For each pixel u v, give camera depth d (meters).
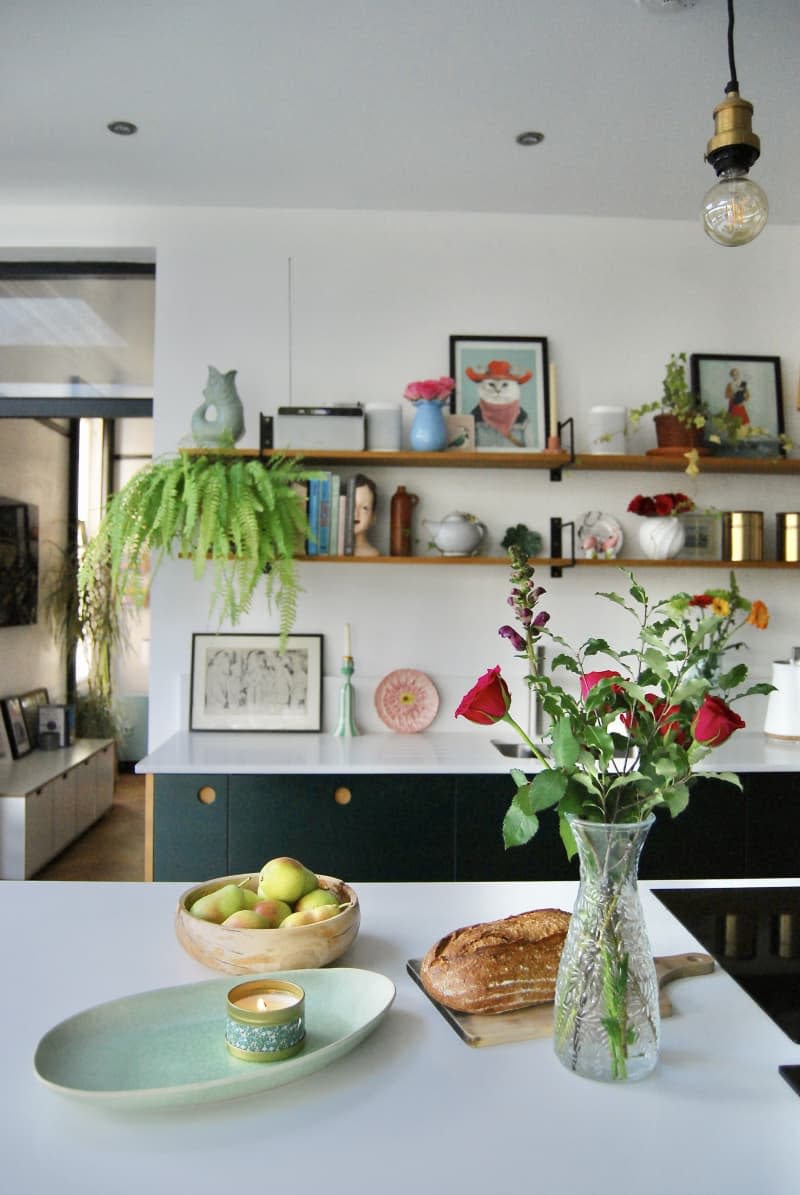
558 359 3.57
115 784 6.62
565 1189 0.83
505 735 3.49
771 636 3.60
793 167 3.14
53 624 6.12
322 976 1.20
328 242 3.53
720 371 3.59
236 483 2.99
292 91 2.70
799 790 2.91
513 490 3.55
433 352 3.54
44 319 3.77
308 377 3.51
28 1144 0.90
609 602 3.55
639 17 2.33
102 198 3.44
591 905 1.04
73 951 1.35
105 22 2.36
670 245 3.62
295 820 2.82
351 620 3.51
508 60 2.53
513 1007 1.16
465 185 3.33
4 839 4.23
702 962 1.32
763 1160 0.88
